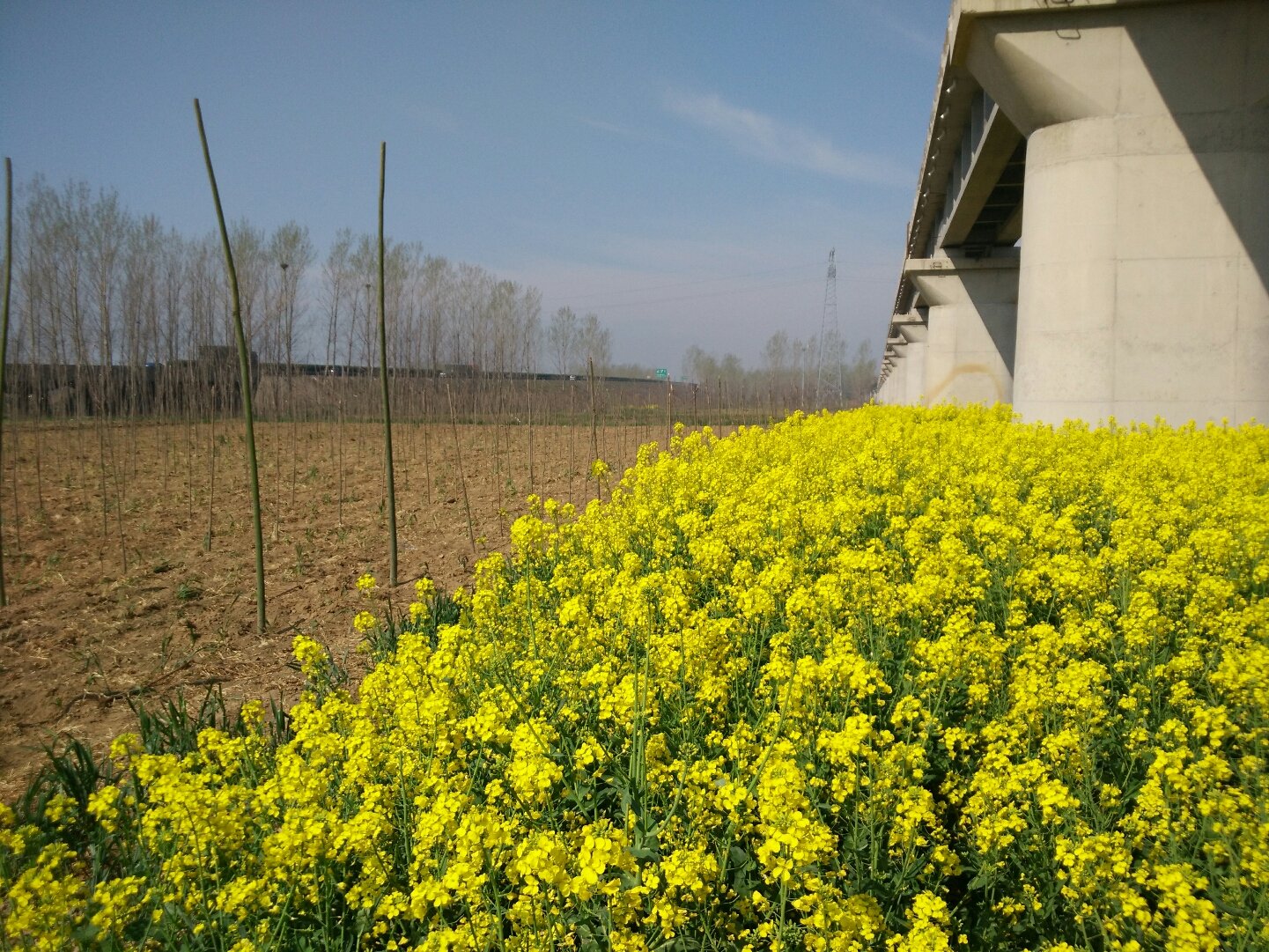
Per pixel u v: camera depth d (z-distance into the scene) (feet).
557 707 15.40
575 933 10.78
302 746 15.40
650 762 12.95
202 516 44.52
